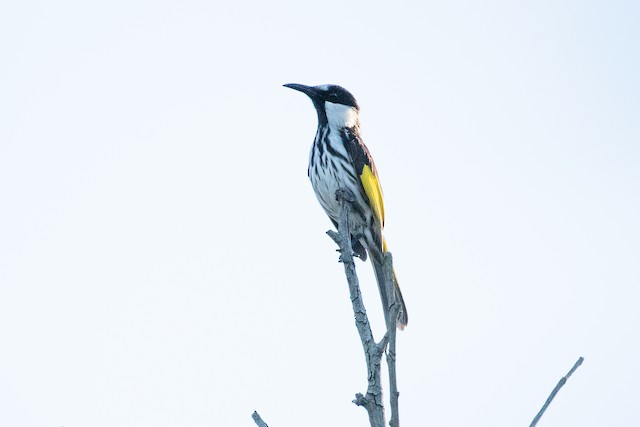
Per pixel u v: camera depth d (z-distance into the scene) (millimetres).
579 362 6871
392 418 6664
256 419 7227
